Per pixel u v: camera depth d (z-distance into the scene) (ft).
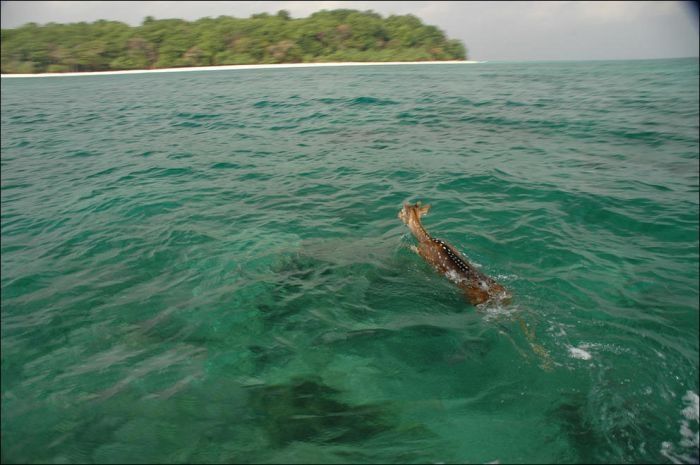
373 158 43.01
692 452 12.12
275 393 13.92
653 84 115.44
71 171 41.29
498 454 11.84
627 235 25.61
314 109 77.15
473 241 24.57
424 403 13.56
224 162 42.63
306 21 331.16
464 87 114.83
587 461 11.71
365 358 15.52
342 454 11.71
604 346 16.21
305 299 19.08
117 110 84.23
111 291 20.01
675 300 19.22
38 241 25.66
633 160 41.01
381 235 25.50
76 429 12.42
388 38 347.97
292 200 31.48
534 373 14.78
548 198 31.04
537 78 145.89
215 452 11.71
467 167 38.86
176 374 14.71
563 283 20.36
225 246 24.26
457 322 17.37
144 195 32.94
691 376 14.96
